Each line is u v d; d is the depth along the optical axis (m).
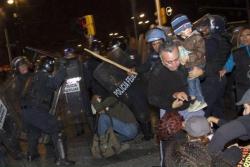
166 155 2.67
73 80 9.38
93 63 9.29
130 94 8.04
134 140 8.66
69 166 7.69
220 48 5.49
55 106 7.81
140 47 9.29
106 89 8.26
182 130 3.89
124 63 8.05
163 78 4.72
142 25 26.95
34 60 8.54
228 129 3.54
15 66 7.79
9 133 7.80
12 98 7.69
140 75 7.85
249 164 3.27
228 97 8.36
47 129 7.67
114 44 8.76
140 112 8.14
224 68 5.82
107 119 7.94
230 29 8.63
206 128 3.67
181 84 4.73
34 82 7.60
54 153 8.04
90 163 7.72
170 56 4.57
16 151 8.05
